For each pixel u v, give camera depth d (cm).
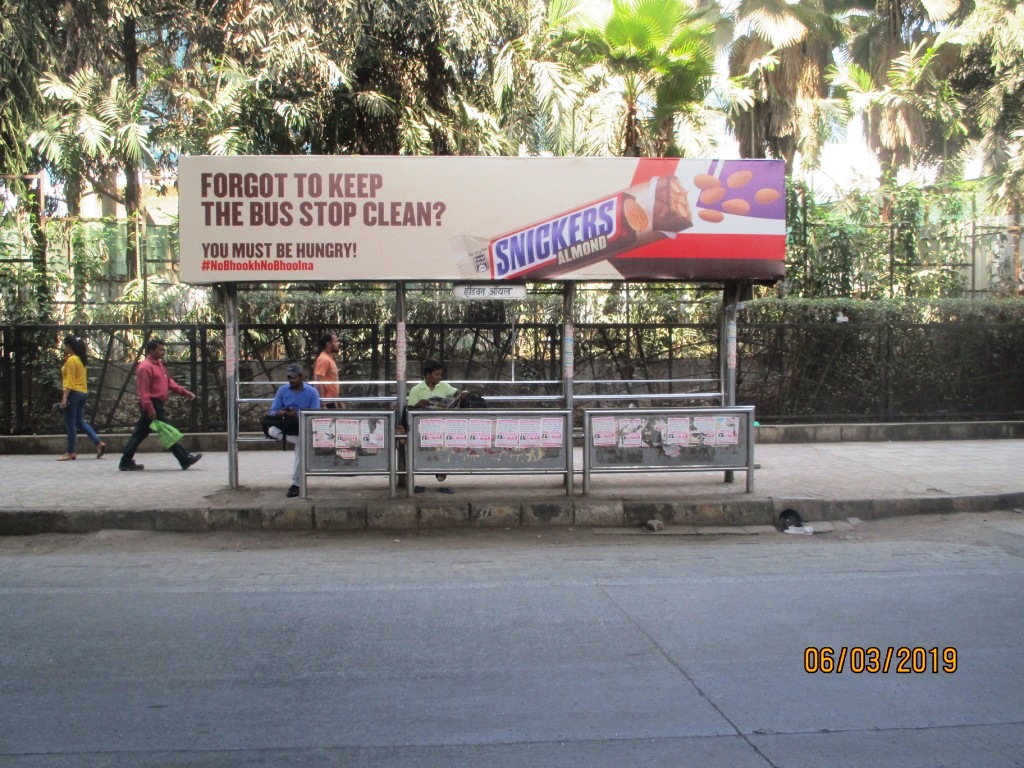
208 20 1970
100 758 391
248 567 732
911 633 552
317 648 530
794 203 1573
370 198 888
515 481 1012
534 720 429
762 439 1334
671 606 612
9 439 1259
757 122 2262
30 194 1445
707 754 393
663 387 1352
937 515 920
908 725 423
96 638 549
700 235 915
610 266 909
